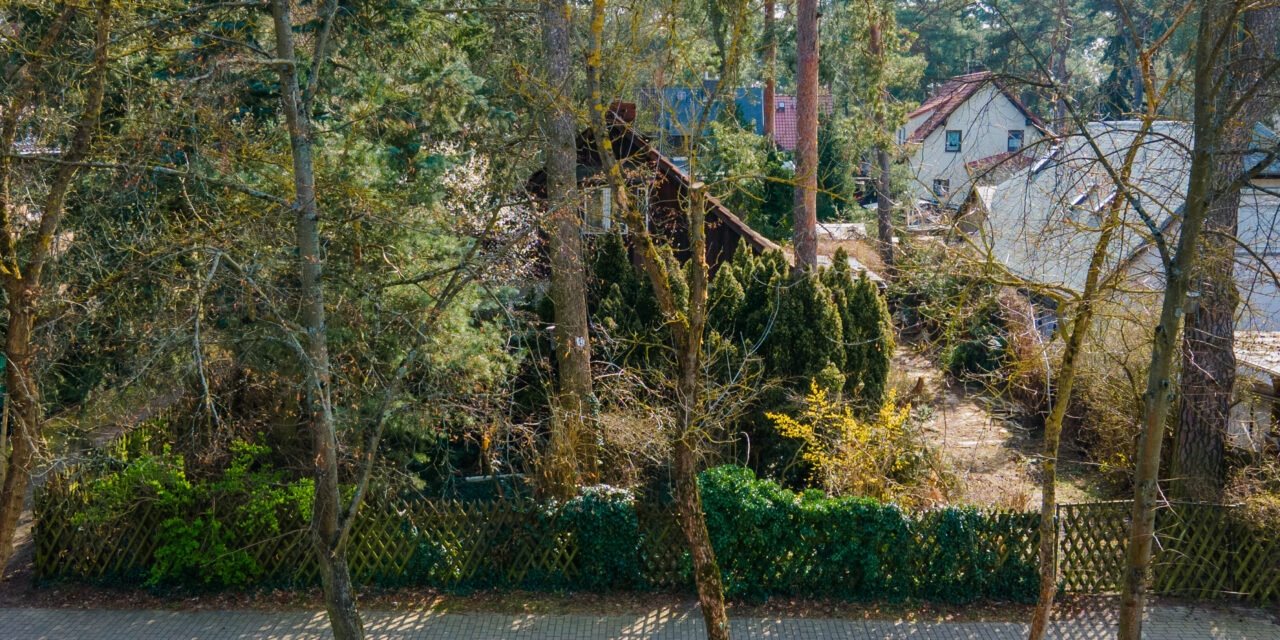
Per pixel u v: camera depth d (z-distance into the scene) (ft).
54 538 37.60
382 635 34.55
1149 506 26.40
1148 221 25.48
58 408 38.40
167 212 34.78
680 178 63.16
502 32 45.62
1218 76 26.45
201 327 30.81
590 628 35.19
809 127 71.05
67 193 31.99
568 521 38.04
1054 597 37.65
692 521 28.30
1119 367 44.21
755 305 55.26
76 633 34.12
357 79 39.50
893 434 42.86
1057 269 41.70
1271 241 27.76
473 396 38.40
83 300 29.35
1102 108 30.22
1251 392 44.19
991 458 54.44
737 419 47.44
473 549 38.11
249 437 39.93
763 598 37.45
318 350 27.17
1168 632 35.35
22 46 29.07
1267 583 37.29
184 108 30.73
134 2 29.99
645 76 31.55
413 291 36.50
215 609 36.24
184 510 37.42
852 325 56.08
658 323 52.65
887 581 37.42
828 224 109.09
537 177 58.75
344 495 37.70
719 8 30.53
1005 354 36.68
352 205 32.19
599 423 41.98
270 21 36.70
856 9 90.68
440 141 44.65
